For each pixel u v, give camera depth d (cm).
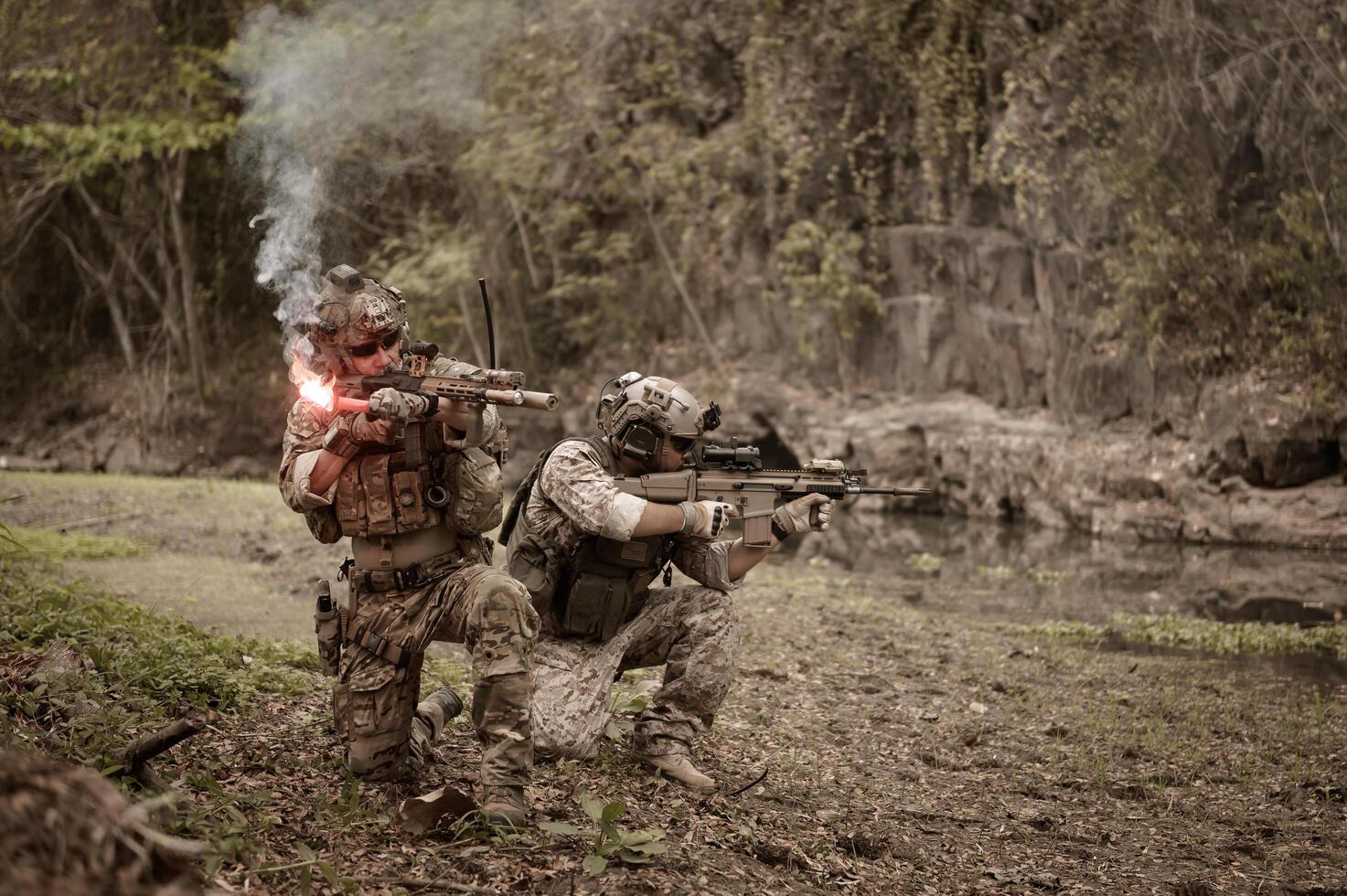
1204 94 1503
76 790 208
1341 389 1432
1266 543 1429
